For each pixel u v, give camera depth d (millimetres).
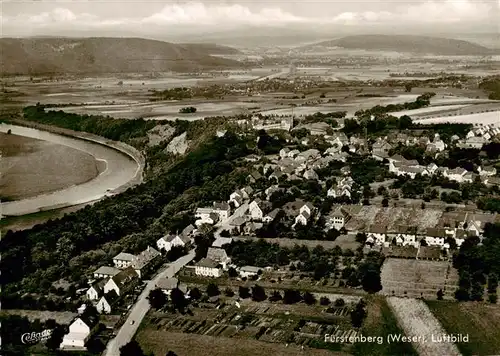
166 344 181500
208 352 175625
